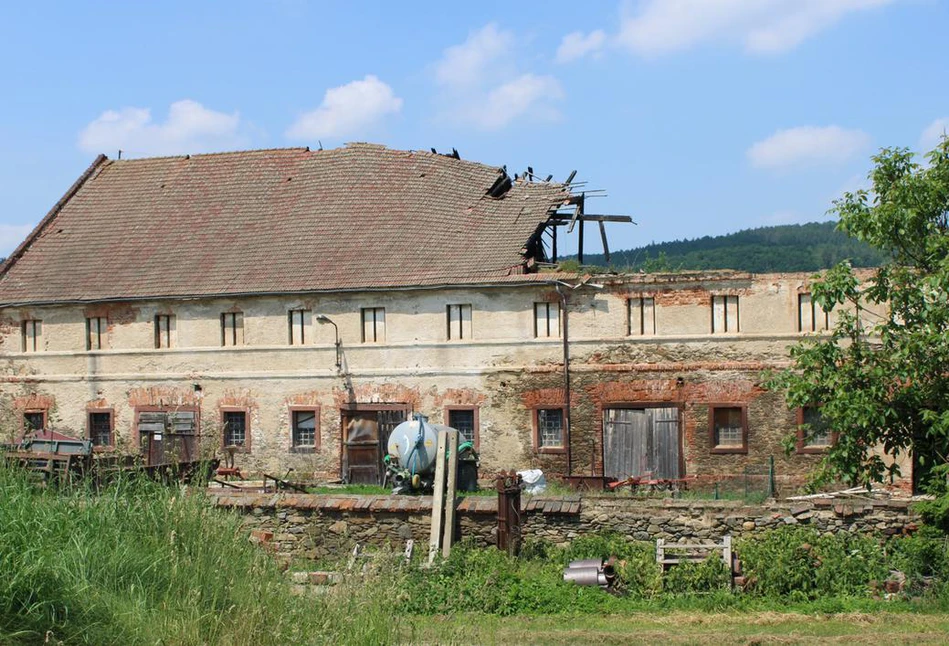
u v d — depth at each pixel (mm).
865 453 23438
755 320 34688
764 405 34438
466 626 17781
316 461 39062
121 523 16484
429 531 25281
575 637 17797
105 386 41719
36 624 13078
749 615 19531
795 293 34406
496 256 38031
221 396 40312
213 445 36375
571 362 36375
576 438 36188
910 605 19828
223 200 44844
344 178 44156
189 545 16516
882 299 23141
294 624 14695
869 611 19641
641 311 35875
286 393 39562
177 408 40781
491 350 37281
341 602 15930
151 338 41250
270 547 21500
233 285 39938
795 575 21000
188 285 40594
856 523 22766
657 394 35469
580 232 43031
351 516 25719
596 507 24656
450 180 42812
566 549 24062
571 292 36406
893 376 22516
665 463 35219
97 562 14938
